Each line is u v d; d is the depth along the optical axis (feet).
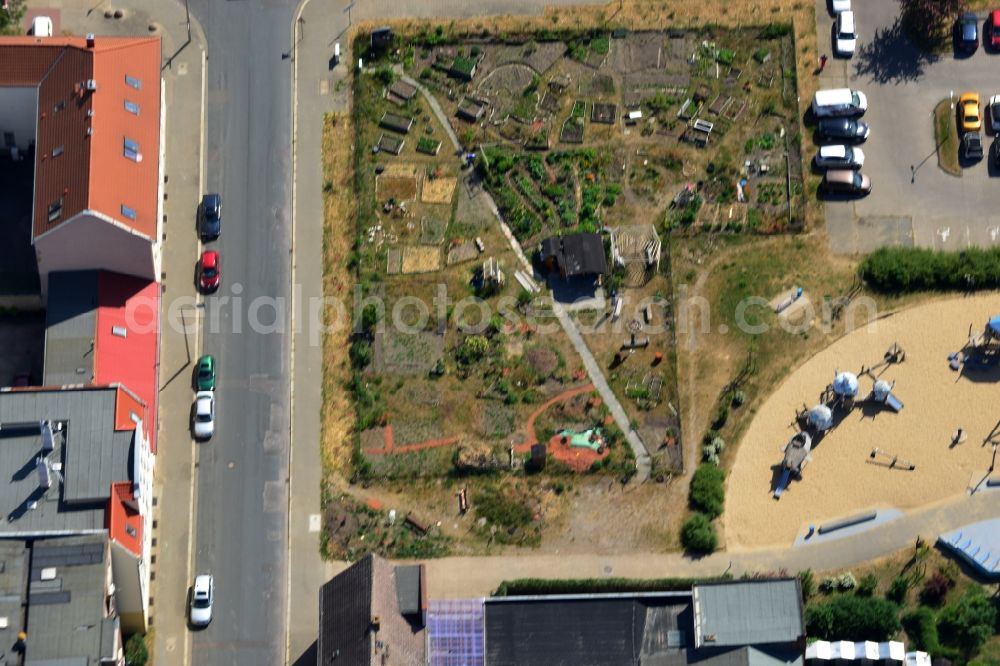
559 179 515.91
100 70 482.69
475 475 479.00
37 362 487.20
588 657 445.37
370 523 473.67
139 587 447.83
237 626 462.60
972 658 457.68
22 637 422.82
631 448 482.28
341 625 435.94
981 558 466.70
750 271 504.43
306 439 483.92
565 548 471.21
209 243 506.48
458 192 514.27
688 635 447.01
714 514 474.49
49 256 475.72
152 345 484.33
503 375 489.67
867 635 456.86
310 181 515.91
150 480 471.21
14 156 510.17
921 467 481.46
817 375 491.72
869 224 512.63
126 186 474.90
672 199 513.45
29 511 436.35
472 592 465.47
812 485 479.41
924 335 496.64
